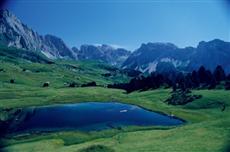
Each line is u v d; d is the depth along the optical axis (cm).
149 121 9950
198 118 10244
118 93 18250
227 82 15450
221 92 13425
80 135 7900
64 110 12375
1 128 8894
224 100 11988
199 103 12181
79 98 15550
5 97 15388
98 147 5641
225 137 5681
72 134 7962
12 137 7800
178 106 12619
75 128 8831
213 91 13912
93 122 9738
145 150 5469
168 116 10912
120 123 9525
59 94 16925
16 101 14112
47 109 12625
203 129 6475
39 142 7119
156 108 12412
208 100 12294
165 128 8725
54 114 11394
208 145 5309
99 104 14125
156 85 18300
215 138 5700
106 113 11600
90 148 5619
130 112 11838
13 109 12456
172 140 6000
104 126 9094
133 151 5484
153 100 14562
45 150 6406
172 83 18112
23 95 16225
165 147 5519
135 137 6900
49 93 17200
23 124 9500
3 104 13325
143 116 10925
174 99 13625
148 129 8631
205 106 11781
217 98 12362
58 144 7044
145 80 19125
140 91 18062
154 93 16150
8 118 10581
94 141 6981
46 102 14250
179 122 9838
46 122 9794
